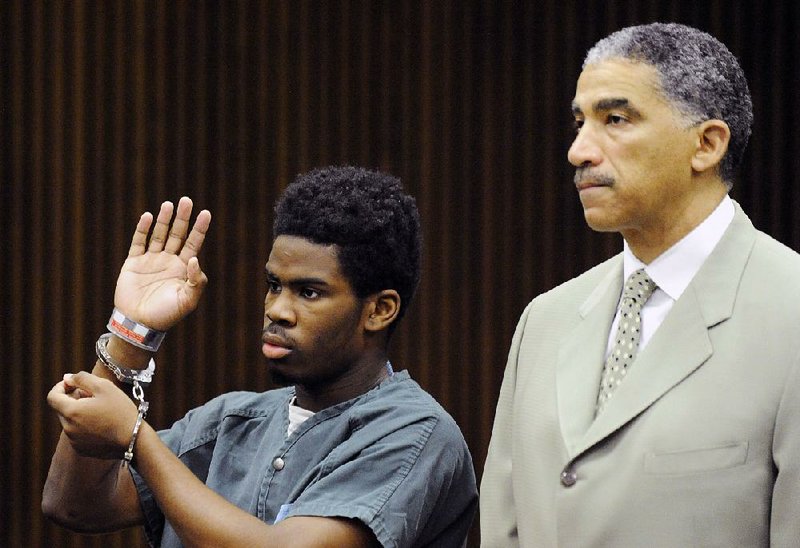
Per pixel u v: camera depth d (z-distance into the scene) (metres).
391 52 11.01
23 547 10.91
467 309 11.05
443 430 5.18
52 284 10.92
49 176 10.91
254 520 4.82
